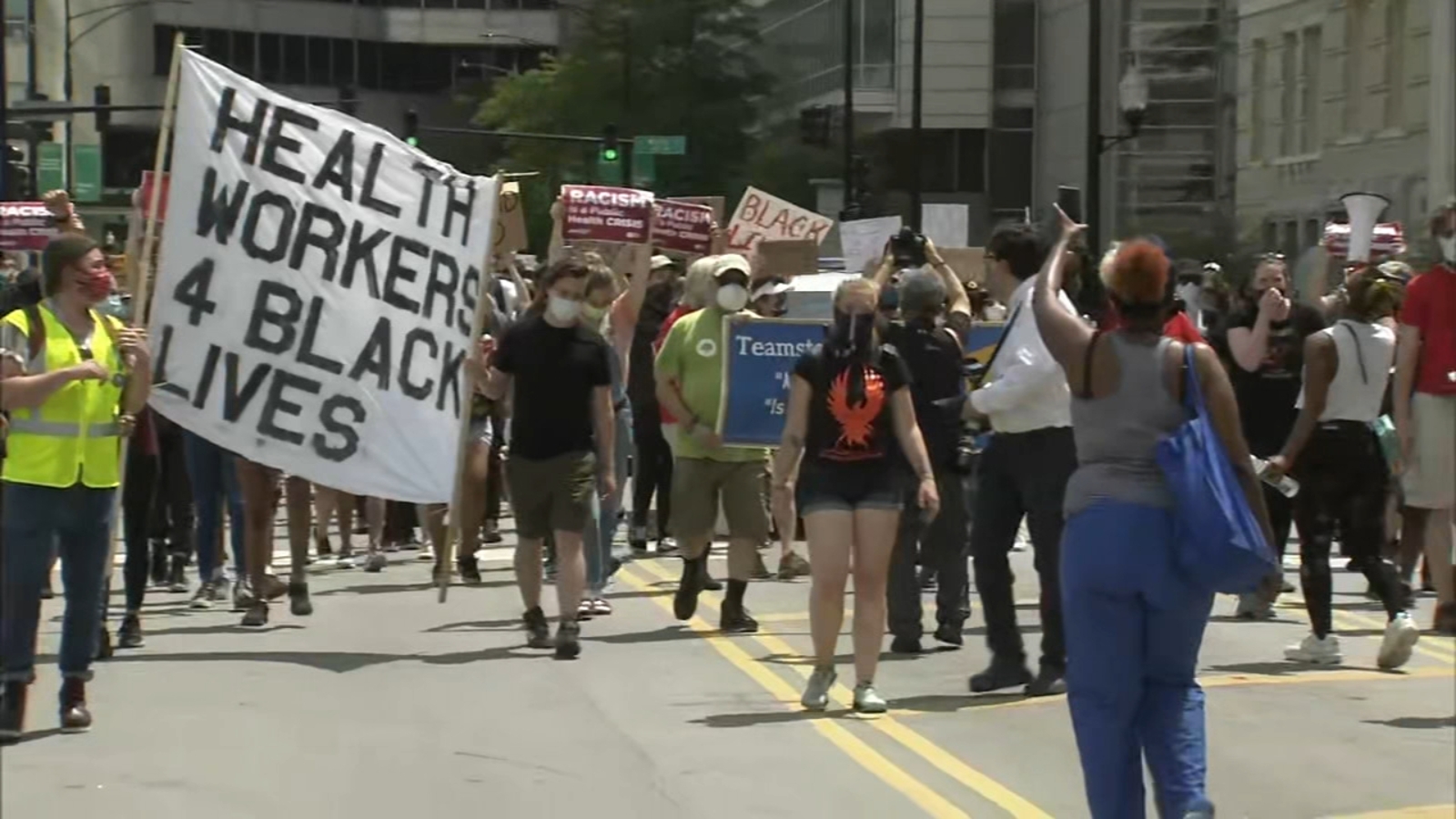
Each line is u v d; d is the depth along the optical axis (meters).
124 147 79.19
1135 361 6.37
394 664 10.59
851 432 9.14
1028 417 9.24
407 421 11.00
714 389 11.80
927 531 11.32
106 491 8.27
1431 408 9.80
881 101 60.38
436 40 91.38
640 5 60.41
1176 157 50.66
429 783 7.85
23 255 19.03
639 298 13.46
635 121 59.84
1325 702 9.62
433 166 11.10
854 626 9.38
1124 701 6.39
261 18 85.69
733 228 22.64
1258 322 12.11
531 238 59.97
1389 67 40.25
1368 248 14.95
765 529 11.96
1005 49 60.12
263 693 9.62
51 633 11.40
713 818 7.38
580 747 8.57
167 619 12.27
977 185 60.44
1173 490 6.20
